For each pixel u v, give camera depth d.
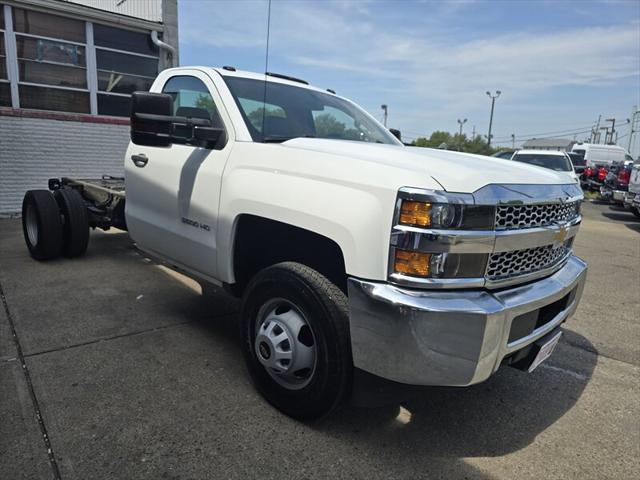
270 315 2.60
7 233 7.19
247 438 2.41
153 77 10.16
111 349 3.32
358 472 2.22
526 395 3.04
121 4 10.39
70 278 4.89
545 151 13.59
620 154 23.95
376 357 2.11
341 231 2.20
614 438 2.62
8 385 2.79
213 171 2.99
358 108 4.12
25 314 3.88
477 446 2.48
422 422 2.67
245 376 3.04
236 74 3.38
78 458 2.19
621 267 6.82
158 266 5.48
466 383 2.08
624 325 4.39
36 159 8.98
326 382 2.33
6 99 8.62
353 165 2.28
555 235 2.50
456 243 2.03
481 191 2.09
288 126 3.22
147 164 3.65
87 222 5.43
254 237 2.99
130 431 2.41
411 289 2.05
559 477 2.28
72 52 9.12
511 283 2.31
